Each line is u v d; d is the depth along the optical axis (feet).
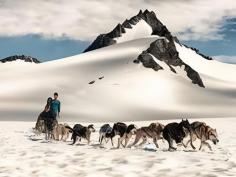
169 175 34.42
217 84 479.41
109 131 57.31
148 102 359.87
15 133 84.17
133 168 37.99
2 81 446.60
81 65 482.69
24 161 43.93
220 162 39.93
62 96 364.17
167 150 52.26
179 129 51.78
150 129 55.26
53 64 517.55
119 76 413.80
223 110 366.22
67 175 35.99
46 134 70.18
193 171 35.55
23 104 348.38
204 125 51.62
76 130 61.36
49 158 45.39
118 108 337.31
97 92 372.99
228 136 69.92
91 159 43.78
